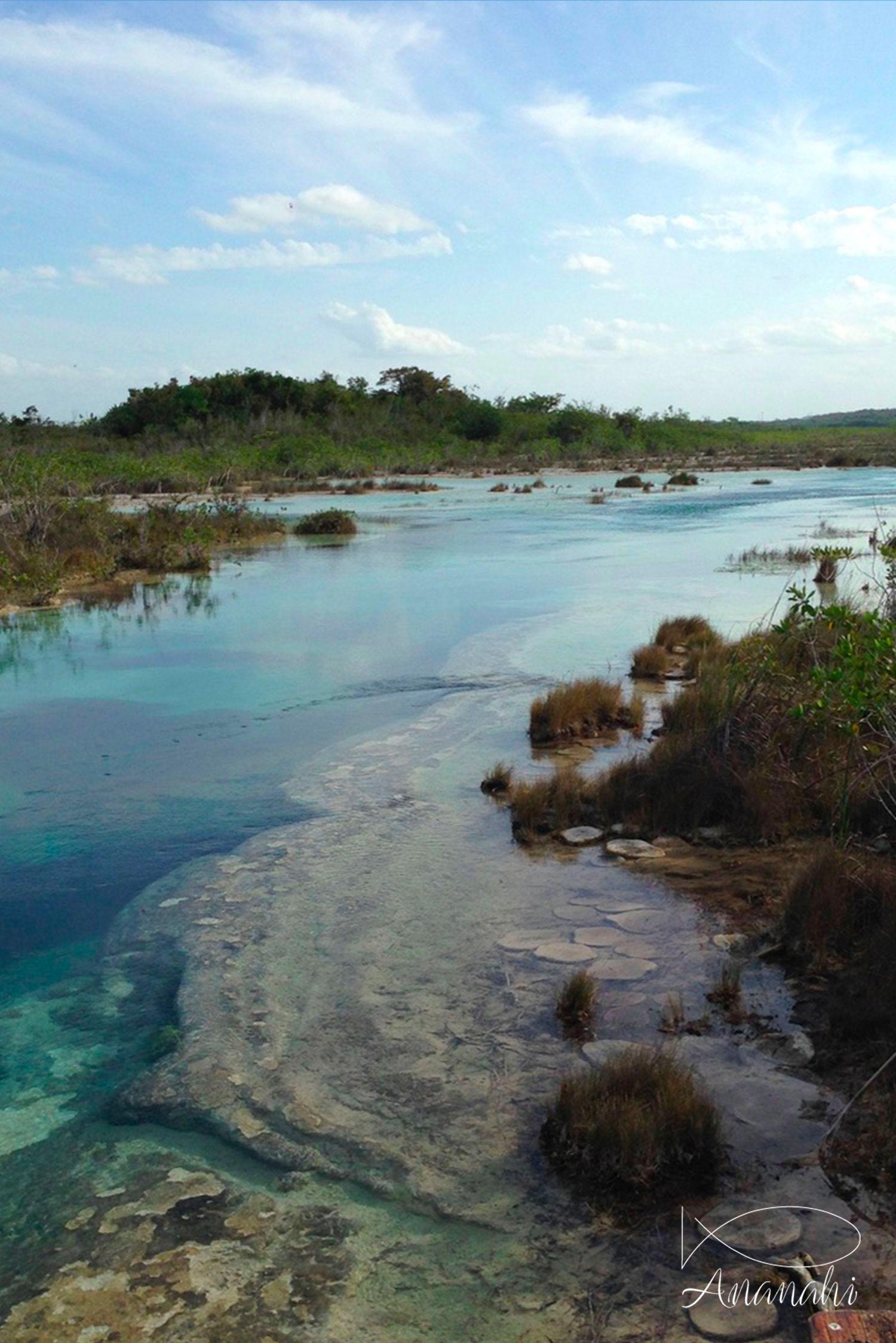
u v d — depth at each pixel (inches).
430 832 261.3
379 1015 176.6
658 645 463.8
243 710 384.2
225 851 253.4
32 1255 125.0
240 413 2817.4
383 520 1243.2
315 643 502.6
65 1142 147.1
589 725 347.6
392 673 435.2
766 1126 141.8
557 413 3531.0
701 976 185.3
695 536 974.4
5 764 325.7
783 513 1214.9
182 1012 180.7
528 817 264.7
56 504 925.8
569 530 1068.5
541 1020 172.6
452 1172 136.7
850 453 2810.0
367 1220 129.2
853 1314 105.7
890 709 242.1
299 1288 118.7
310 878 235.1
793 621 307.9
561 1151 138.5
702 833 253.8
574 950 196.5
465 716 368.5
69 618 600.1
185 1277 120.8
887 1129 139.2
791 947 192.9
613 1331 110.6
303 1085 157.8
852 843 235.8
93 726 366.3
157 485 1701.5
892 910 191.0
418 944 201.8
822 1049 160.6
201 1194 135.2
